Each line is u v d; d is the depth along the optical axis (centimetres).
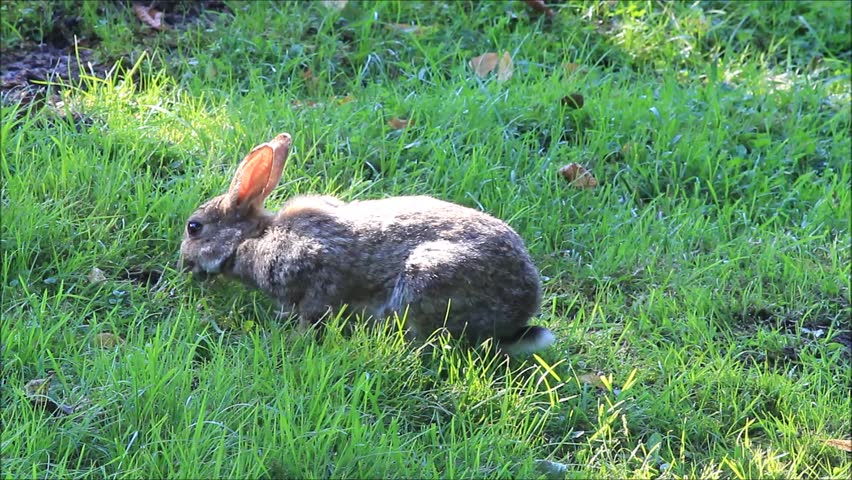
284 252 718
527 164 916
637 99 993
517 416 664
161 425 616
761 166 959
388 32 1070
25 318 704
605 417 681
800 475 661
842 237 898
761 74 1088
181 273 761
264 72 995
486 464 629
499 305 705
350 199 843
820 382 738
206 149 872
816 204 915
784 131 1008
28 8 1031
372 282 713
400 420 655
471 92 964
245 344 694
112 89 921
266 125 895
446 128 926
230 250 743
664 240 860
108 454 606
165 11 1077
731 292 820
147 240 786
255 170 742
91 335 691
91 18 1037
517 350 717
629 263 832
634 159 937
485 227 715
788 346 781
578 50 1102
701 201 914
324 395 652
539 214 862
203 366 670
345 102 959
